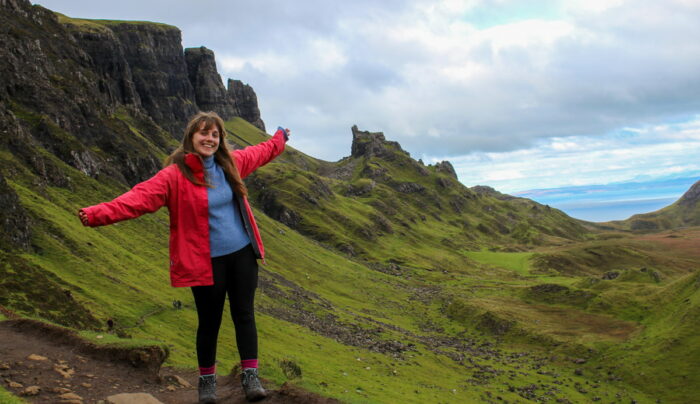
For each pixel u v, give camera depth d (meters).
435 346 117.75
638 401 91.38
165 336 64.62
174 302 79.00
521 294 175.75
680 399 91.38
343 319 122.06
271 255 169.62
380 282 188.88
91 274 75.12
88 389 9.78
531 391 90.19
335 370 72.38
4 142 107.50
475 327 144.88
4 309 17.08
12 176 98.12
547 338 128.50
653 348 111.44
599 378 104.56
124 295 73.69
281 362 16.30
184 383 11.74
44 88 151.50
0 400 7.86
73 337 12.55
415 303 168.38
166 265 105.81
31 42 164.62
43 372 10.25
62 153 130.38
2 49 144.50
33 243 75.00
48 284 56.44
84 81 186.88
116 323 61.22
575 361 114.62
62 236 82.69
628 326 132.38
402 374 83.50
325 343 93.06
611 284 168.38
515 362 113.44
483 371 100.50
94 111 169.25
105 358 11.59
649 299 144.62
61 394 9.13
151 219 130.50
